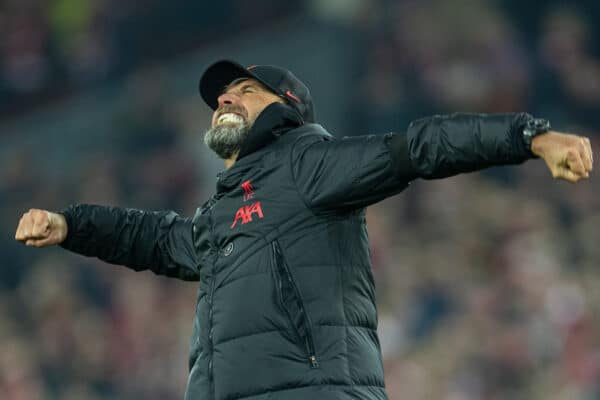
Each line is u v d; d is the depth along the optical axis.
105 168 58.97
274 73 16.20
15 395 47.38
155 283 49.59
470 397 37.84
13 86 68.12
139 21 66.06
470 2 55.50
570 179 13.18
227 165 15.97
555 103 51.75
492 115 13.87
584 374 36.06
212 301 14.78
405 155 14.24
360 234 15.08
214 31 64.44
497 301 39.75
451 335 40.00
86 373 48.22
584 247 43.16
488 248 43.69
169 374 45.66
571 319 38.03
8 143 66.69
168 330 46.88
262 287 14.44
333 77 57.91
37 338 50.44
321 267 14.58
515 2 55.44
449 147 13.90
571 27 52.91
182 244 16.19
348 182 14.50
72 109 65.69
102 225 16.30
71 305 50.66
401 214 47.88
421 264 43.75
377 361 14.57
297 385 14.02
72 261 53.09
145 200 56.94
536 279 39.78
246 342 14.30
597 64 52.78
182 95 62.78
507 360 37.94
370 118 54.81
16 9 69.50
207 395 14.43
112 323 49.28
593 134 50.22
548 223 44.19
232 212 14.98
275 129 15.28
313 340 14.20
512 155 13.62
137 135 58.97
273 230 14.69
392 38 56.41
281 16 62.62
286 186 14.82
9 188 61.97
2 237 57.38
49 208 59.78
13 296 54.22
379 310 42.44
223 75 16.33
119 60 65.94
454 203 46.66
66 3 68.25
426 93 53.59
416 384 38.97
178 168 57.06
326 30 59.16
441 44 54.44
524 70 52.88
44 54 68.38
